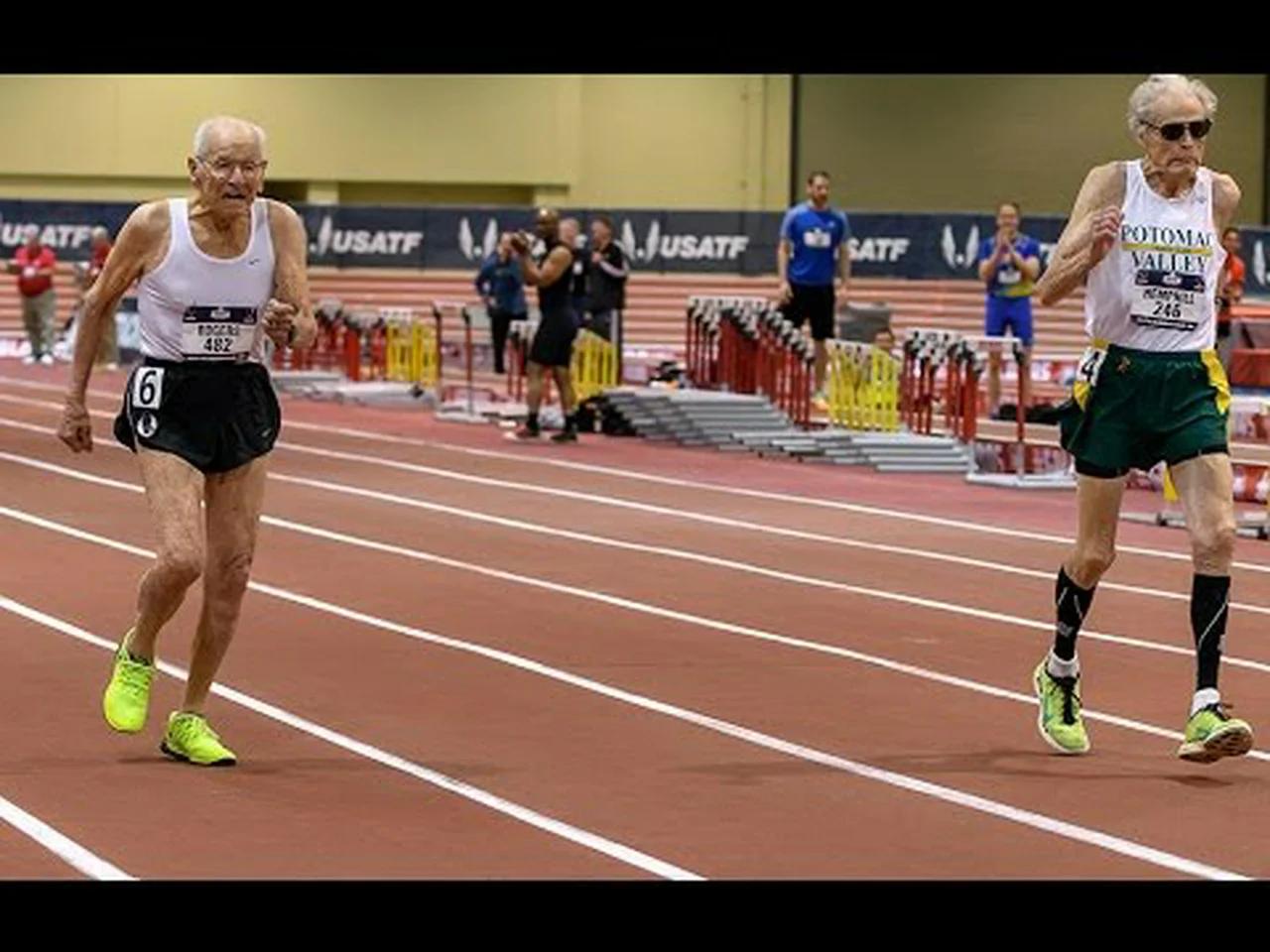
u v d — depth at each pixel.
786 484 49.03
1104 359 21.02
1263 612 31.23
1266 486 42.28
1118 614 30.73
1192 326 20.88
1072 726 21.52
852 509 44.34
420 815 18.92
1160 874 17.08
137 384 20.53
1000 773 20.73
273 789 19.84
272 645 27.50
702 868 17.20
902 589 33.00
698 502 45.22
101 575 33.50
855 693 24.70
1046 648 27.92
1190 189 20.91
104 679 25.08
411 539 38.41
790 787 20.03
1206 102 20.72
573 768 20.83
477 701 24.06
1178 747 22.00
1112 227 20.53
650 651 27.33
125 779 20.19
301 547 37.12
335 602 31.06
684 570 34.84
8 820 18.61
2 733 22.17
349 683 25.03
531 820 18.77
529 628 29.02
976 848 17.89
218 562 20.75
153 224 20.33
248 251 20.38
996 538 39.66
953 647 27.88
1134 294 20.80
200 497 20.69
